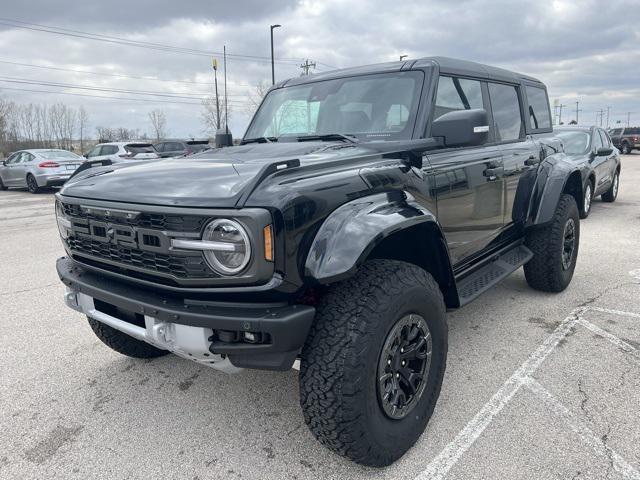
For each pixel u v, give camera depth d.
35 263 6.90
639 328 4.18
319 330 2.30
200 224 2.18
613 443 2.66
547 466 2.50
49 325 4.55
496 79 4.20
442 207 3.20
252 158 2.85
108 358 3.87
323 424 2.30
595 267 6.02
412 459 2.59
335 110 3.60
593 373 3.42
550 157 4.95
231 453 2.69
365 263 2.55
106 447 2.77
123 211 2.40
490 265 4.13
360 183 2.52
